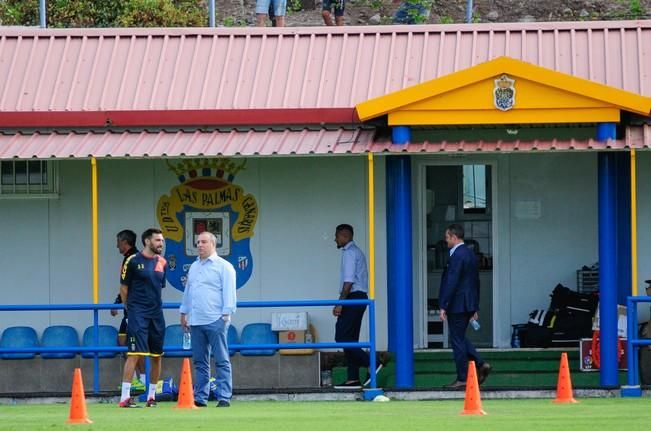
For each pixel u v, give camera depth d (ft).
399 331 139.13
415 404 130.21
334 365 151.12
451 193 158.30
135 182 153.99
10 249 153.89
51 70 154.51
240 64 153.89
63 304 143.64
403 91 136.05
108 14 230.48
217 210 153.89
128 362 125.90
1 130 145.89
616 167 140.77
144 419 110.52
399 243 139.23
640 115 137.18
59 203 153.89
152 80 152.46
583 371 145.48
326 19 206.39
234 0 243.40
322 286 152.97
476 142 138.62
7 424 107.76
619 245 148.87
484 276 157.07
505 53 153.89
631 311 134.21
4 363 148.36
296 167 153.38
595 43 154.30
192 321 124.57
